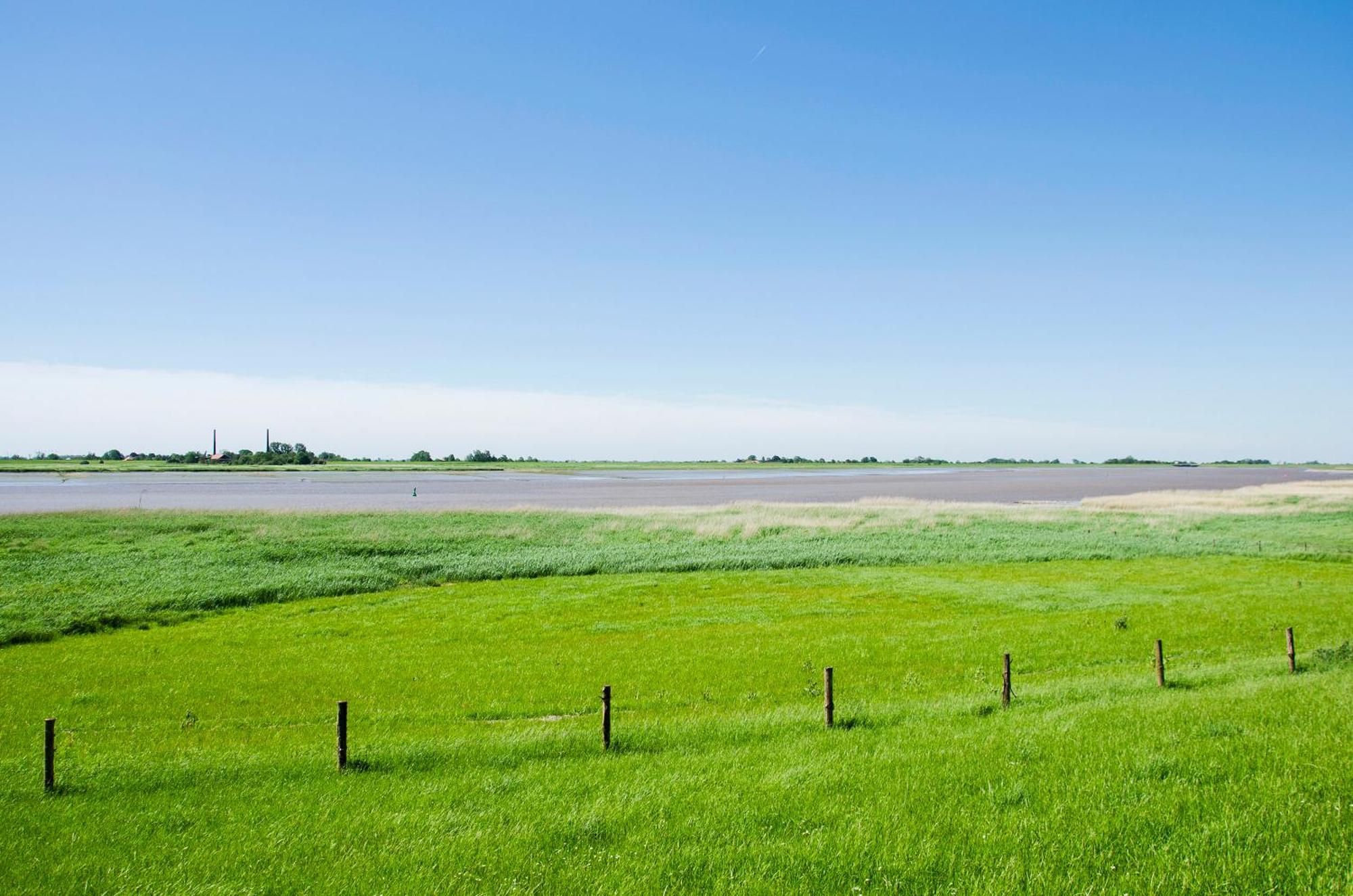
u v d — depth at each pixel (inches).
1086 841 399.2
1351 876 350.9
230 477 6304.1
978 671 874.8
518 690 839.1
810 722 655.8
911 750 556.1
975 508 3100.4
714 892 366.3
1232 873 363.3
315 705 792.3
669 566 1786.4
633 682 862.5
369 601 1449.3
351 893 376.2
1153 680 779.4
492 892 372.2
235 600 1438.2
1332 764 486.0
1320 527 2495.1
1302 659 855.7
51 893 382.3
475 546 2044.8
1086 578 1631.4
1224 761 498.0
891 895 356.8
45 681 899.4
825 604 1369.3
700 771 531.5
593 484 5777.6
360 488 4714.6
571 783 511.8
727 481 6358.3
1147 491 4926.2
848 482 6363.2
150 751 628.4
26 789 529.0
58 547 1881.2
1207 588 1489.9
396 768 566.6
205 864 410.9
